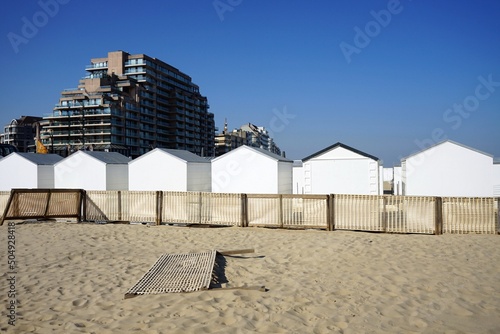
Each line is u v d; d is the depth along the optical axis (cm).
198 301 652
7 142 12144
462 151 1794
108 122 7662
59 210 1741
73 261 993
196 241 1273
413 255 1002
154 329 540
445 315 595
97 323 573
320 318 586
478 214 1318
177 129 10044
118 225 1641
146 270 897
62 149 7750
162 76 9775
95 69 9206
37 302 675
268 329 541
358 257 987
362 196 1411
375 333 532
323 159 1953
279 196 1505
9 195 1761
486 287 727
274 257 1020
